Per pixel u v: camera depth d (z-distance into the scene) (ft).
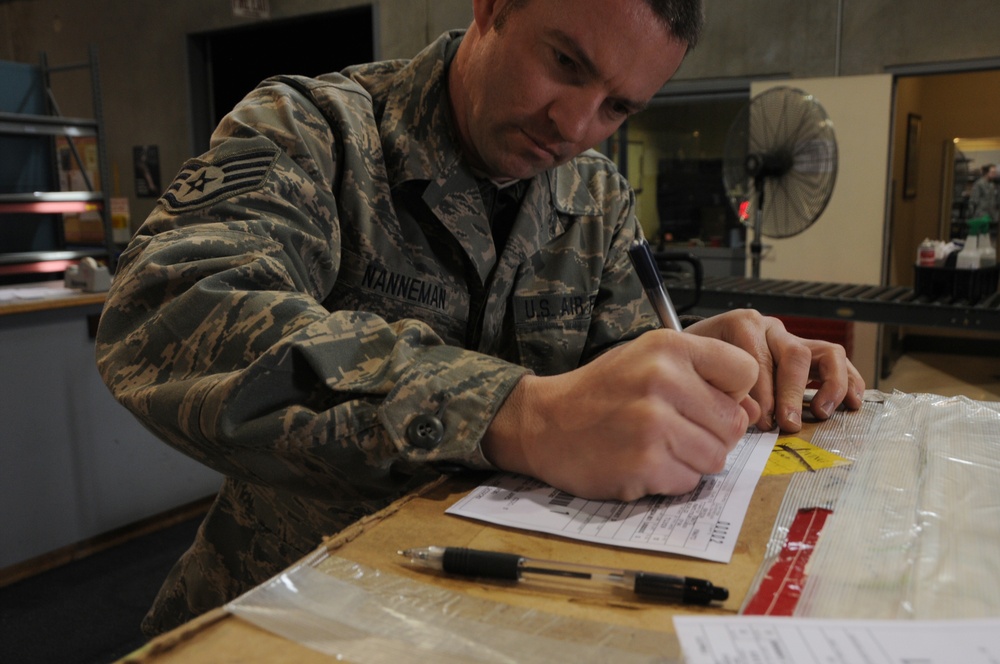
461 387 2.01
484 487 1.97
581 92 2.52
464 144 3.13
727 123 17.52
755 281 10.15
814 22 14.38
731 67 15.21
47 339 7.86
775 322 2.87
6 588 7.62
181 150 20.45
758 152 10.74
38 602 7.38
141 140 21.04
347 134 2.97
